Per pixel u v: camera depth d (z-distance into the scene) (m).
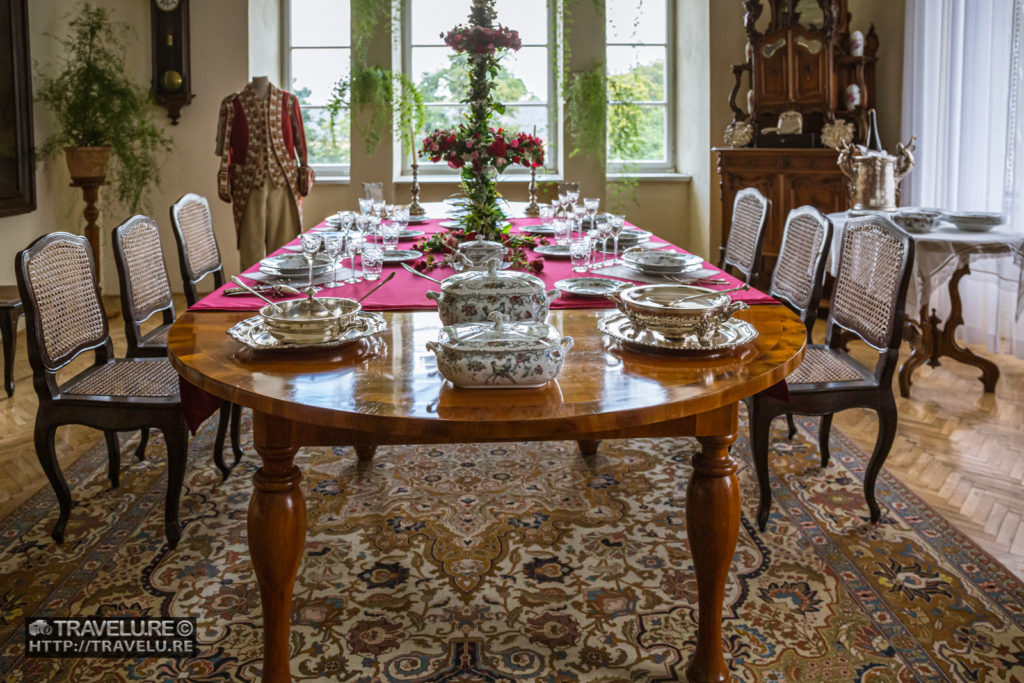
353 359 1.95
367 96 6.61
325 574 2.56
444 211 5.02
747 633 2.26
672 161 7.50
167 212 6.84
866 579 2.53
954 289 4.29
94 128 5.85
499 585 2.50
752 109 6.23
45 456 2.68
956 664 2.12
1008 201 4.89
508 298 2.05
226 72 6.62
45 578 2.54
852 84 6.26
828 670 2.10
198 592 2.47
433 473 3.33
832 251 4.45
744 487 3.19
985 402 4.22
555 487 3.19
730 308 1.99
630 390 1.72
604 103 6.72
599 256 3.38
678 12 7.27
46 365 2.63
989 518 2.94
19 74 5.50
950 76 5.43
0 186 5.31
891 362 2.78
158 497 3.12
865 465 3.40
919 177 5.79
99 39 6.38
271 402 1.66
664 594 2.45
